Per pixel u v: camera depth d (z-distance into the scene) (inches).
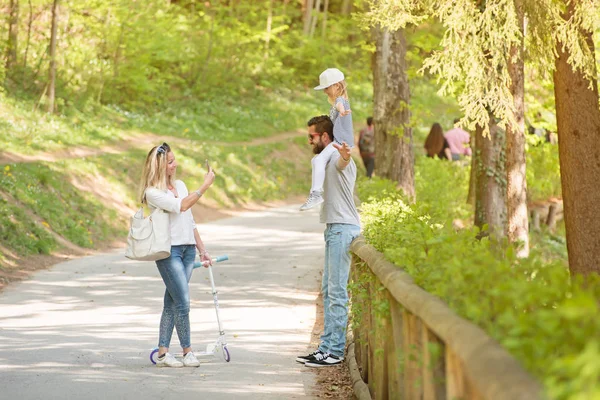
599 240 507.8
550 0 468.4
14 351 378.9
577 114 504.1
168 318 359.9
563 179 514.3
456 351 134.3
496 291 139.9
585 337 107.9
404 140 798.5
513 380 106.6
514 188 634.2
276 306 518.3
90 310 502.6
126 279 627.5
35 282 612.7
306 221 1061.1
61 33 1472.7
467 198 1139.3
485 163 713.0
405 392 213.9
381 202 504.1
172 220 359.9
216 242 834.8
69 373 335.0
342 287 358.9
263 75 2122.3
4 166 900.0
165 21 1696.6
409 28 764.6
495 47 459.2
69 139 1181.7
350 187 360.5
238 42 1962.4
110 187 1047.6
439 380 167.3
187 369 349.7
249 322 465.7
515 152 632.4
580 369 92.8
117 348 392.5
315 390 312.8
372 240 311.0
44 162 981.8
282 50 2208.4
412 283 204.4
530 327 117.7
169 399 293.7
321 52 2288.4
